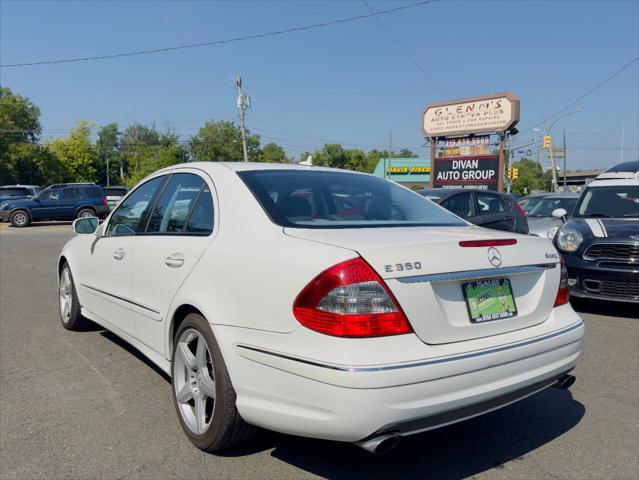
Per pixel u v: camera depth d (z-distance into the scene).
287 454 3.17
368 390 2.33
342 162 97.12
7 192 28.72
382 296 2.46
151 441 3.31
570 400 4.04
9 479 2.87
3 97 65.31
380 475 2.95
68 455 3.13
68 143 66.25
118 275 4.29
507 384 2.73
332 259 2.52
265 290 2.71
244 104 39.28
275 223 2.98
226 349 2.86
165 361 3.62
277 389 2.61
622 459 3.15
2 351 5.07
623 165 8.71
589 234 6.60
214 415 2.97
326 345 2.43
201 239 3.32
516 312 2.95
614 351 5.24
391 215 3.49
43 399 3.94
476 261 2.77
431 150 26.16
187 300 3.21
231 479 2.89
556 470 3.02
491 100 23.94
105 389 4.13
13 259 12.17
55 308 6.94
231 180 3.40
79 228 4.94
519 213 10.14
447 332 2.62
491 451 3.24
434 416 2.49
